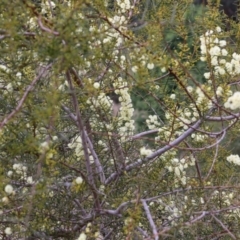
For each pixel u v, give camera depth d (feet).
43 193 5.88
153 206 6.99
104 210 6.51
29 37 5.87
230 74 6.65
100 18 6.30
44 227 6.63
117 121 7.45
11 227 6.44
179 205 6.70
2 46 6.02
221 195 6.93
